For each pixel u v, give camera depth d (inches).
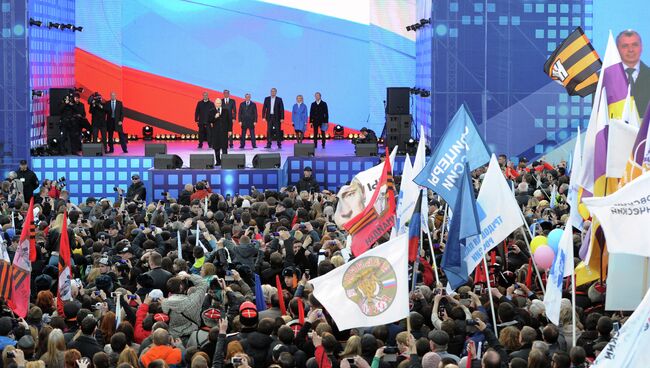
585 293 638.5
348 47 1743.4
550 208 873.5
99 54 1718.8
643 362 390.0
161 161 1391.5
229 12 1734.7
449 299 565.3
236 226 834.2
